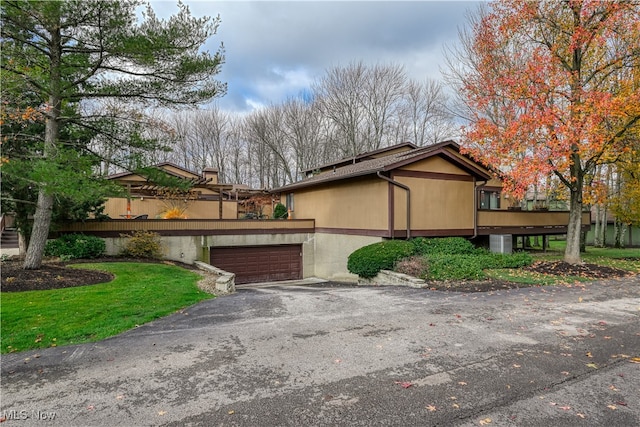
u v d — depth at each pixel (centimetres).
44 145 821
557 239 2980
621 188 1802
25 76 805
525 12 1207
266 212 2591
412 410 326
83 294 719
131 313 636
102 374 404
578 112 1084
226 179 4028
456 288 884
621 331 549
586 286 904
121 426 303
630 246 2383
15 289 727
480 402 340
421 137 3133
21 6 736
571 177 1203
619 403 338
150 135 1041
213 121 3991
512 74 1276
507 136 1158
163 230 1397
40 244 885
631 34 1106
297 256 1716
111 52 841
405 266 1039
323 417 315
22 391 365
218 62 945
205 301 771
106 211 1805
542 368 416
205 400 346
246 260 1596
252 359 446
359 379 389
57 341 507
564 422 307
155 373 407
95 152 1033
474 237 1470
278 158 3678
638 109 1014
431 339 516
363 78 3158
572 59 1223
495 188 1889
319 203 1722
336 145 3344
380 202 1312
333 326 582
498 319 616
